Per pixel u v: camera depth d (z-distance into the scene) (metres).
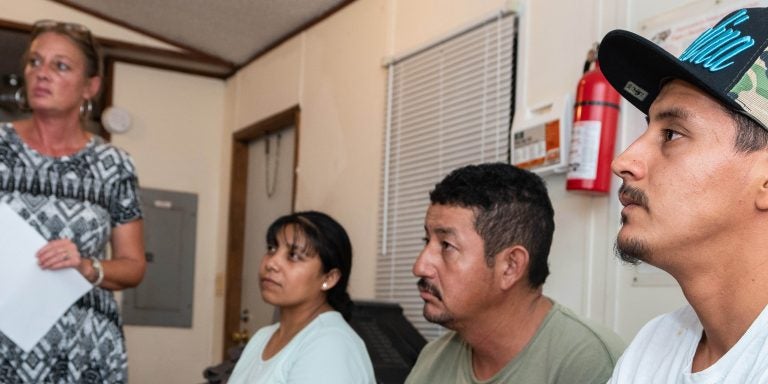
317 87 4.23
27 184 2.26
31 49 2.33
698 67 0.98
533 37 2.77
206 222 5.28
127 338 4.95
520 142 2.67
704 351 1.04
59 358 2.25
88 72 2.41
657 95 1.10
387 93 3.59
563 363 1.52
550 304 1.65
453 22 3.21
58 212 2.28
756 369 0.92
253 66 5.01
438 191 1.66
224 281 5.14
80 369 2.28
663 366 1.08
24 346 2.18
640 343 1.15
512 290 1.60
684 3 2.18
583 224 2.46
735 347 0.95
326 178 4.06
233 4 4.36
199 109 5.32
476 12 3.08
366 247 3.65
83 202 2.32
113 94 5.04
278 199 4.76
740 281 0.96
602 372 1.50
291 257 2.19
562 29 2.63
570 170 2.33
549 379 1.53
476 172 1.65
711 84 0.94
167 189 5.17
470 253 1.59
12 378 2.20
